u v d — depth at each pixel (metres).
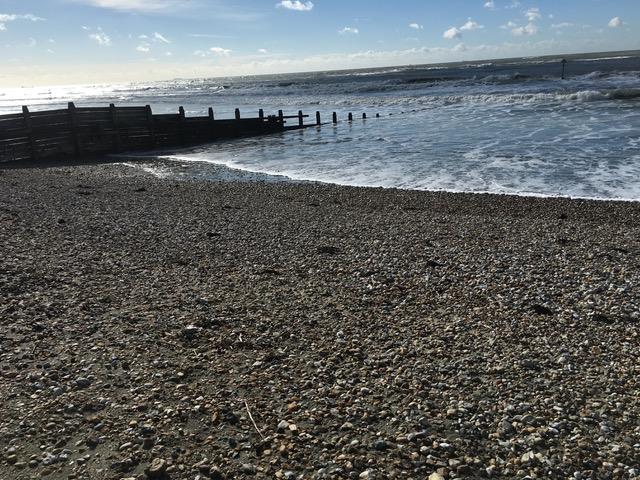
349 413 2.92
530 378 3.30
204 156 16.84
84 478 2.38
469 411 2.94
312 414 2.90
